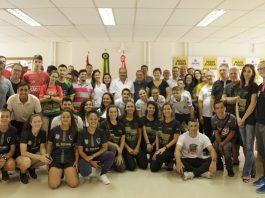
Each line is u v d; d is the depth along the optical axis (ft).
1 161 10.85
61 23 19.90
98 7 15.75
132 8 15.87
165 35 24.45
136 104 15.39
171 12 16.66
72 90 14.67
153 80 17.30
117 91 16.85
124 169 12.96
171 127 13.29
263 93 10.23
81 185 11.00
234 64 28.55
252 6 15.25
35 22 19.65
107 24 20.21
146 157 13.52
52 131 11.34
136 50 28.27
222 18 18.03
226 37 24.97
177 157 11.98
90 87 15.88
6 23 19.93
